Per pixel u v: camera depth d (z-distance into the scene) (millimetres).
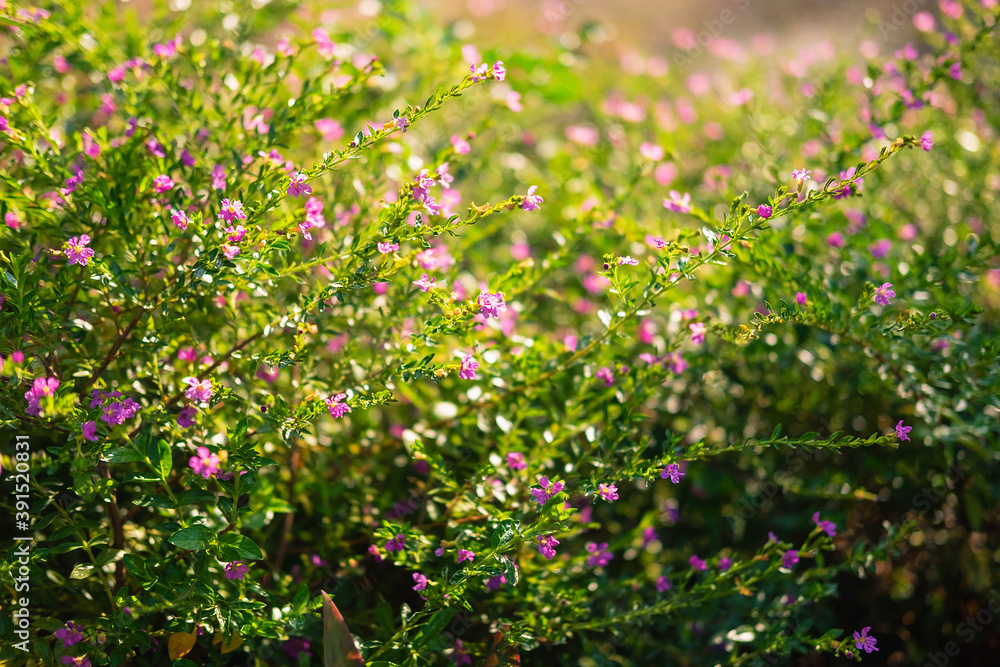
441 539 879
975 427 904
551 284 1063
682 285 1017
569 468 872
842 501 977
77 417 791
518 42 1636
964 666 951
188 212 851
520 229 1182
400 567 903
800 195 906
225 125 888
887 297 852
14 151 892
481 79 817
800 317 867
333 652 797
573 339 896
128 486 869
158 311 866
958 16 1009
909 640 958
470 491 865
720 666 870
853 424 978
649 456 962
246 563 818
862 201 1008
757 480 978
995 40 1029
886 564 978
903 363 907
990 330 990
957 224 1035
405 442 892
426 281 822
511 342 891
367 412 931
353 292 866
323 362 955
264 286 836
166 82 884
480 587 851
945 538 967
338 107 962
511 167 1194
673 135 1218
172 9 1025
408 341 850
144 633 807
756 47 1453
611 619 862
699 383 959
